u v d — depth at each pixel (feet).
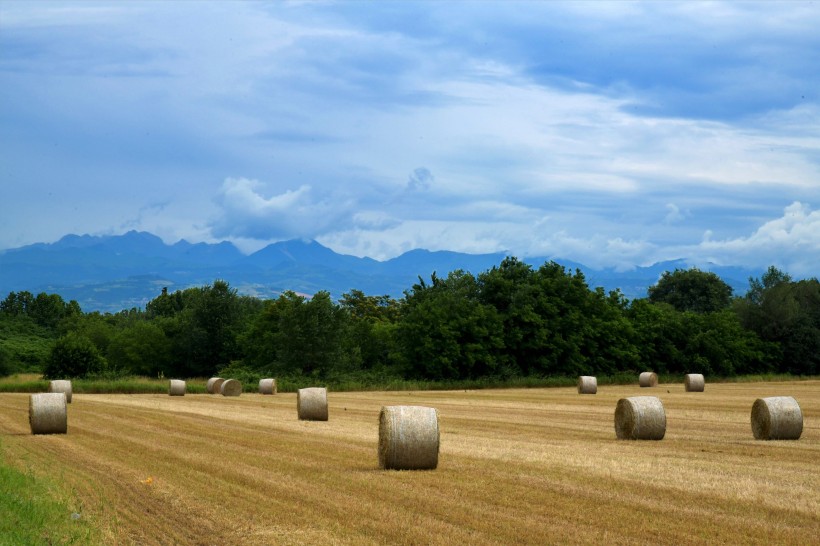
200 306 340.59
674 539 41.68
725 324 327.47
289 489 55.62
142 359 336.70
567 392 229.04
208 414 132.05
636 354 308.81
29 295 453.99
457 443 85.71
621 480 59.11
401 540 41.70
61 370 273.95
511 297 303.27
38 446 83.41
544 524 44.86
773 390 228.63
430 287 357.00
